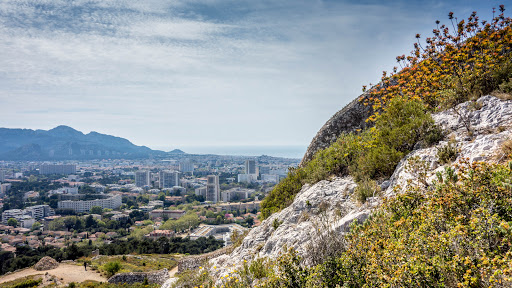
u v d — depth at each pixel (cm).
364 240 450
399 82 1166
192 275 989
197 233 10800
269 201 1736
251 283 654
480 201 376
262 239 1077
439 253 318
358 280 412
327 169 1178
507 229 292
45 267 4300
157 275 3475
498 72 760
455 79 866
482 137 608
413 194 519
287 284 495
